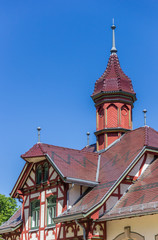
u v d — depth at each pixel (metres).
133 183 24.34
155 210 20.03
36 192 27.70
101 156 28.31
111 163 26.50
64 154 26.89
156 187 22.41
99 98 31.92
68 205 24.50
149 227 21.25
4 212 52.78
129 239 22.34
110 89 31.39
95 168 26.75
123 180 24.09
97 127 31.78
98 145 31.45
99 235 22.92
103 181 24.91
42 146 26.95
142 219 21.69
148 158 25.36
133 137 28.33
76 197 24.91
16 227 28.39
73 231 24.08
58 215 25.06
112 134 30.78
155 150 25.41
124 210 22.16
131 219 22.22
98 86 32.31
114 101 31.33
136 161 24.48
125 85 31.83
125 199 23.38
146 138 25.97
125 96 31.56
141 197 22.39
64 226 24.77
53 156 26.14
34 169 28.25
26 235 27.66
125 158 25.80
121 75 32.19
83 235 22.78
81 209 23.30
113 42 33.62
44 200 26.72
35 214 27.69
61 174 24.48
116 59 33.09
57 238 25.02
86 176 25.39
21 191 28.86
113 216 22.08
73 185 24.33
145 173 24.72
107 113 31.34
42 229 26.33
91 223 22.75
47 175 26.95
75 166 26.02
